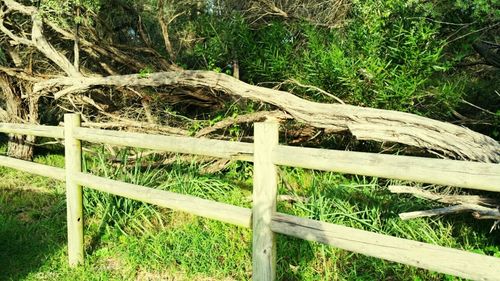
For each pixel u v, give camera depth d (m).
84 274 3.53
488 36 5.32
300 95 5.61
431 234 3.90
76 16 6.49
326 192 4.36
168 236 4.00
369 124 4.22
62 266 3.71
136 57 7.41
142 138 3.13
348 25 5.76
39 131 4.02
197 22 7.08
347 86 5.00
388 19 4.82
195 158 5.47
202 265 3.63
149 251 3.85
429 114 4.78
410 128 4.01
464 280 3.27
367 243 2.16
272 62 5.59
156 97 6.21
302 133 5.45
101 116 6.89
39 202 5.25
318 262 3.62
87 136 3.49
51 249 4.00
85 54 7.62
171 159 5.55
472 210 3.37
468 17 4.66
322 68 5.07
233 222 2.67
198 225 4.14
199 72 5.35
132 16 7.48
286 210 4.30
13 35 6.70
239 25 6.21
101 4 6.88
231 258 3.71
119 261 3.82
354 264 3.51
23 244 4.11
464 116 4.99
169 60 7.23
